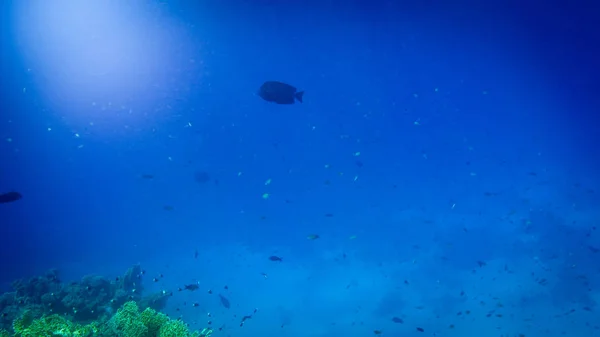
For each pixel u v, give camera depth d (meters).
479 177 34.47
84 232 35.44
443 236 21.58
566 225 21.17
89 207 45.94
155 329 5.97
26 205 47.88
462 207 27.05
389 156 46.09
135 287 12.41
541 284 15.02
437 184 34.12
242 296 16.69
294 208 32.91
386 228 24.50
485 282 16.30
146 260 24.72
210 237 28.27
